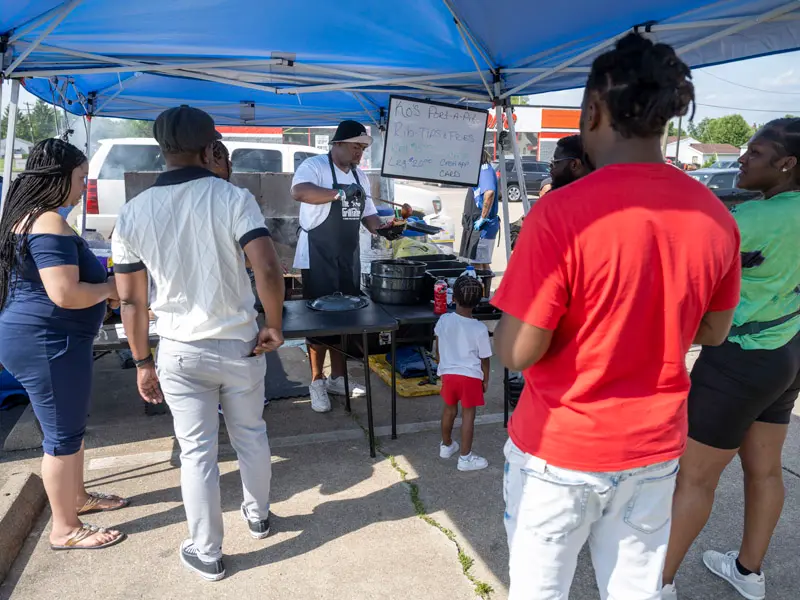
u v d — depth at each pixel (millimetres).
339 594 2473
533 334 1332
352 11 3451
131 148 8641
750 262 2039
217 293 2322
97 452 3686
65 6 3059
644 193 1268
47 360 2488
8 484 2992
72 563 2643
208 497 2469
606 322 1305
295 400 4527
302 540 2824
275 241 6410
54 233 2396
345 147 4168
